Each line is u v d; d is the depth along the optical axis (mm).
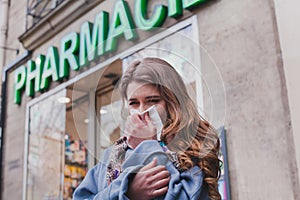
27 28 3910
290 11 1659
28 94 3592
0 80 4102
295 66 1601
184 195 785
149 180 810
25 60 3855
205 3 2037
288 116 1607
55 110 3162
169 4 2170
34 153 3385
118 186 837
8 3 4457
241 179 1713
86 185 949
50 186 3062
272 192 1603
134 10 2414
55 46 3414
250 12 1840
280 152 1604
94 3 2900
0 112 3994
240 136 1754
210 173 828
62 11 3260
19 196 3465
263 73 1732
